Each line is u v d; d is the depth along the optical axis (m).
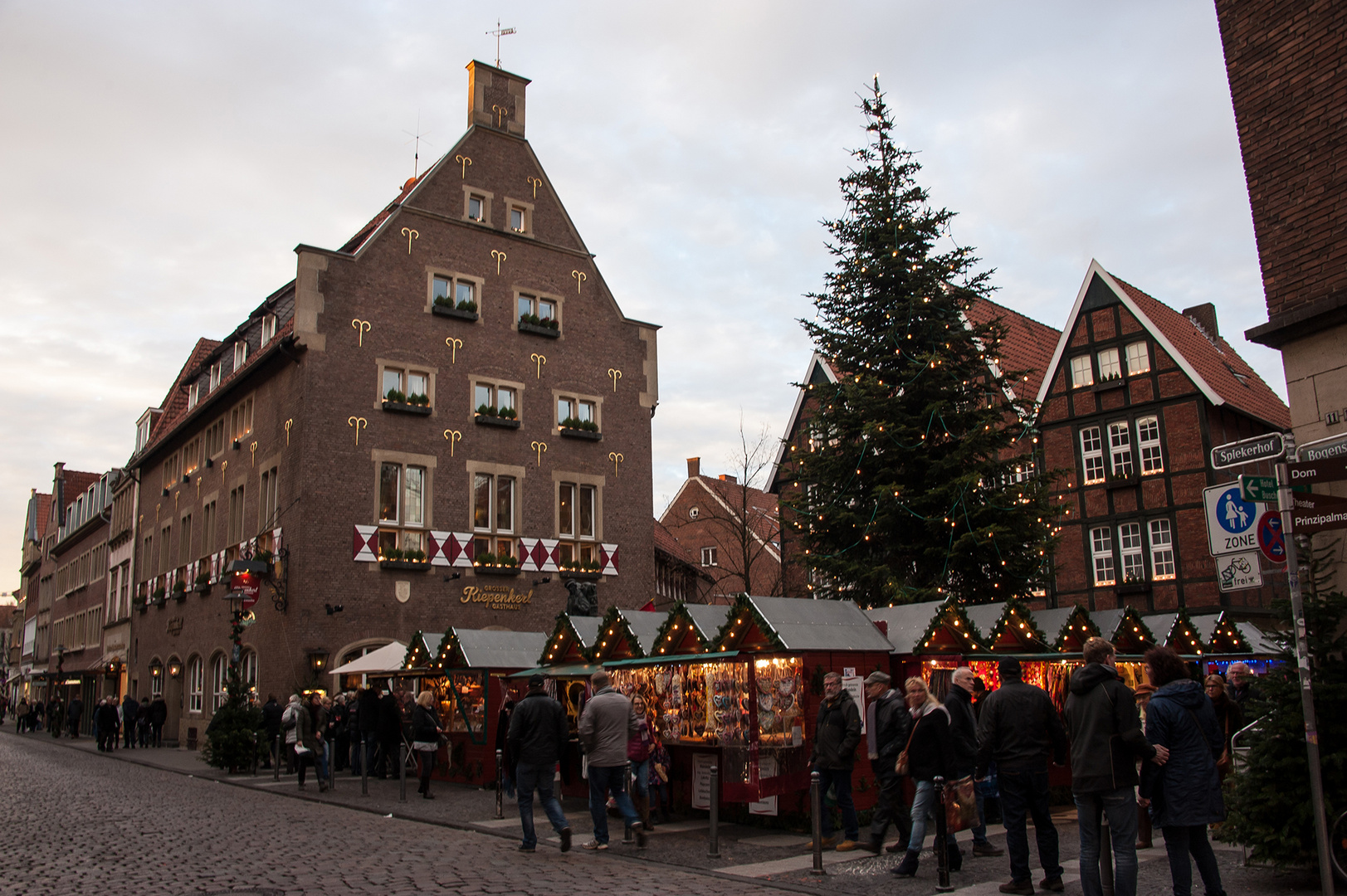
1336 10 10.26
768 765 12.05
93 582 49.22
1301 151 10.47
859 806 12.59
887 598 18.97
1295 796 8.44
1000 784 8.48
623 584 29.67
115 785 19.28
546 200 30.45
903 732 10.12
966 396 20.39
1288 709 8.59
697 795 13.41
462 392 27.58
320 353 25.42
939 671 13.45
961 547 19.08
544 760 10.95
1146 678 15.97
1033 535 18.98
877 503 19.38
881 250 20.53
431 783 19.08
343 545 24.91
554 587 28.25
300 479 24.75
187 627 32.22
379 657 21.91
